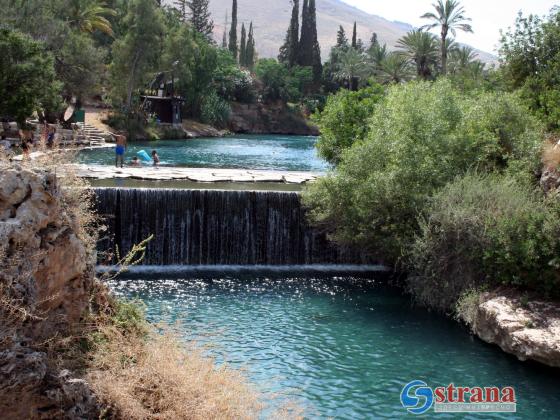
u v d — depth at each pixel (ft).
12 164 23.45
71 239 24.81
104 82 218.18
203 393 24.58
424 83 81.56
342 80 382.22
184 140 214.28
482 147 65.00
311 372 39.93
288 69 385.91
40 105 118.73
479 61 234.58
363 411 35.17
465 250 52.70
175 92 265.54
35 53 114.52
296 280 61.93
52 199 23.76
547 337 42.04
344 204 63.72
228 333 45.83
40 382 20.65
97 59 165.89
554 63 90.79
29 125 117.19
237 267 65.72
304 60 393.70
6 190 22.47
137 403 22.76
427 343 46.26
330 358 42.50
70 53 160.45
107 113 204.54
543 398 38.17
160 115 233.35
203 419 23.29
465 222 52.60
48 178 23.93
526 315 45.11
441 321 51.29
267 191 67.10
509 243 48.83
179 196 65.21
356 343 45.60
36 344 21.94
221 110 299.79
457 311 50.93
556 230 46.75
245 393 26.48
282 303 54.13
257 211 67.00
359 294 57.98
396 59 255.91
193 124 260.01
